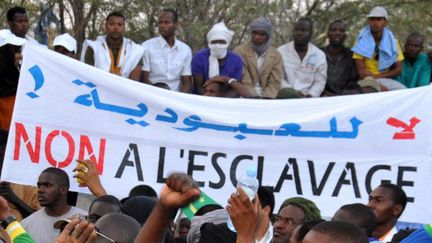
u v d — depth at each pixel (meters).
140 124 9.64
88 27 14.51
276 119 9.66
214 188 9.60
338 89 13.17
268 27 12.77
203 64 12.63
